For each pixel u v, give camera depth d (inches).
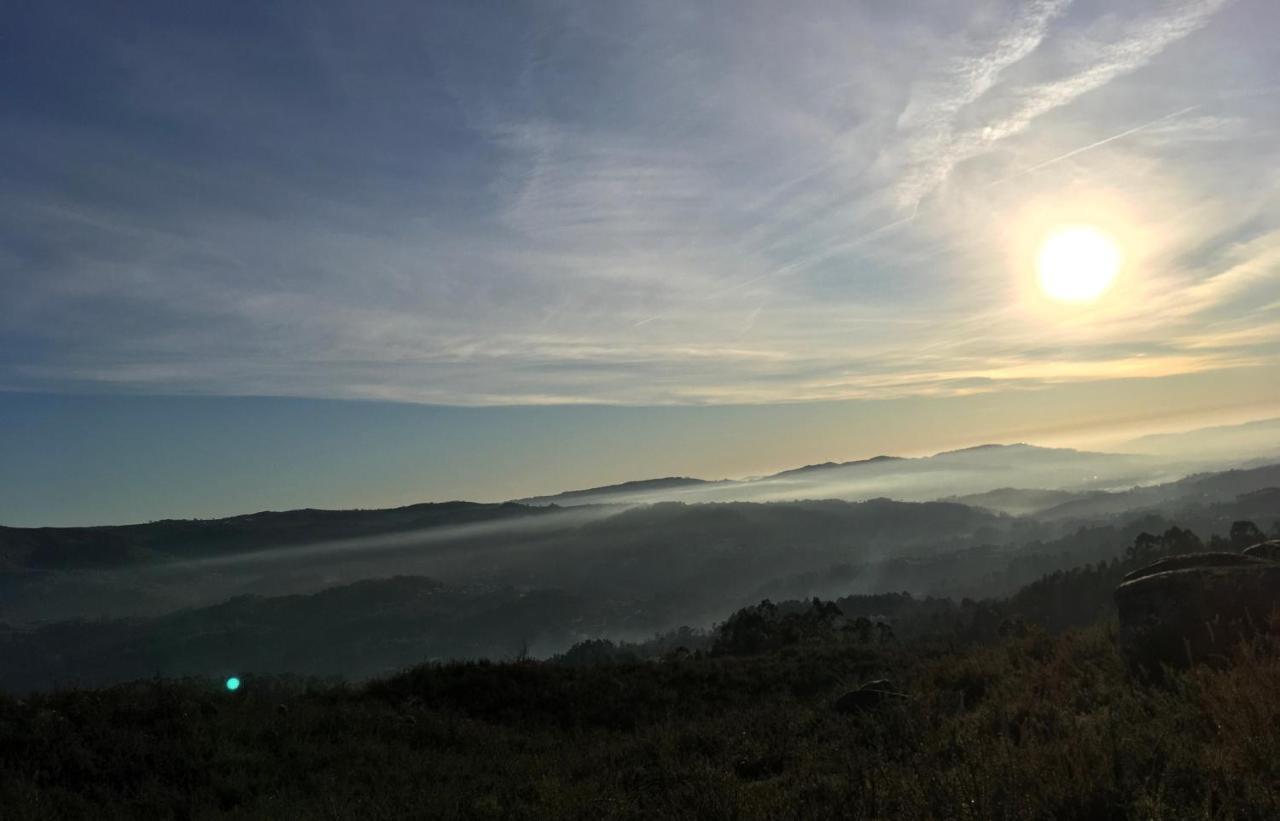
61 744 499.5
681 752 428.1
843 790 256.7
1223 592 362.6
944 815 212.7
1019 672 443.5
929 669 528.4
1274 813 184.2
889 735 335.0
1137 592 386.9
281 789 483.5
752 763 366.6
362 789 468.4
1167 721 257.8
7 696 565.3
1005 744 254.8
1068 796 208.2
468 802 380.2
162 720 569.3
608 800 322.0
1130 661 372.2
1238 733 229.5
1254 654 307.0
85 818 424.8
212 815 427.2
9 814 407.2
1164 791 197.9
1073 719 290.2
